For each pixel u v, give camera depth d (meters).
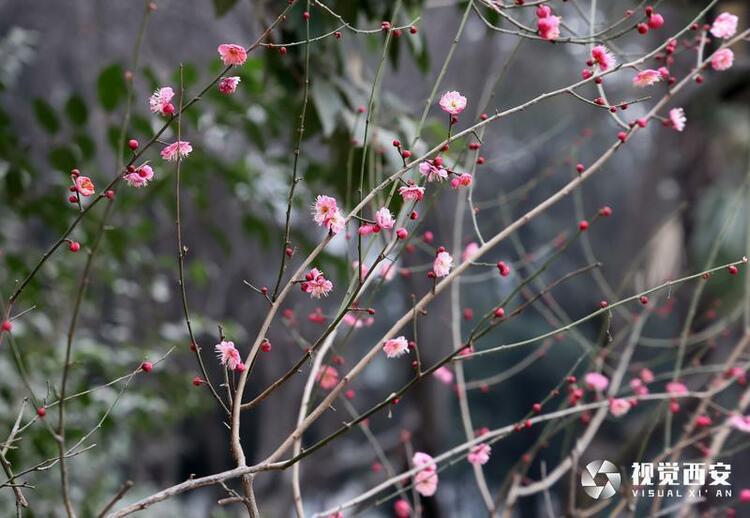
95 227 2.73
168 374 3.04
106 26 8.06
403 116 2.39
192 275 3.23
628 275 2.39
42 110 2.64
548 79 10.79
